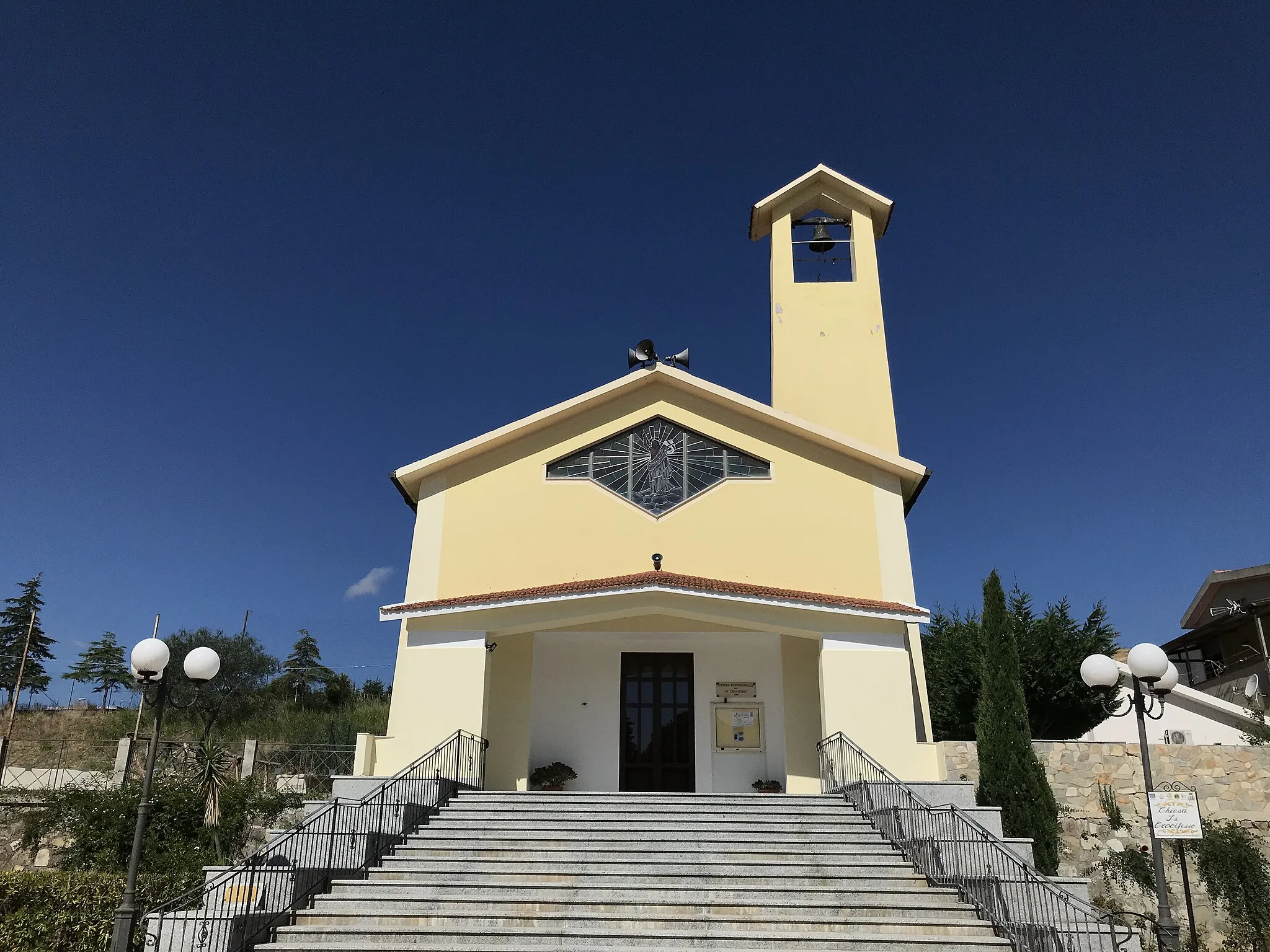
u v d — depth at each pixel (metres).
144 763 19.97
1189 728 23.83
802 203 25.33
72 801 16.98
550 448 19.23
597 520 18.55
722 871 11.92
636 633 19.14
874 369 23.20
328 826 12.39
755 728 18.42
